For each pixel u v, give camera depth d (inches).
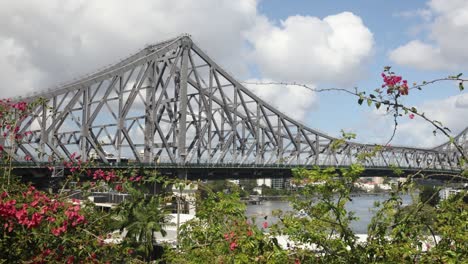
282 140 3193.9
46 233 235.9
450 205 234.2
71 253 246.2
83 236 250.4
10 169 281.1
